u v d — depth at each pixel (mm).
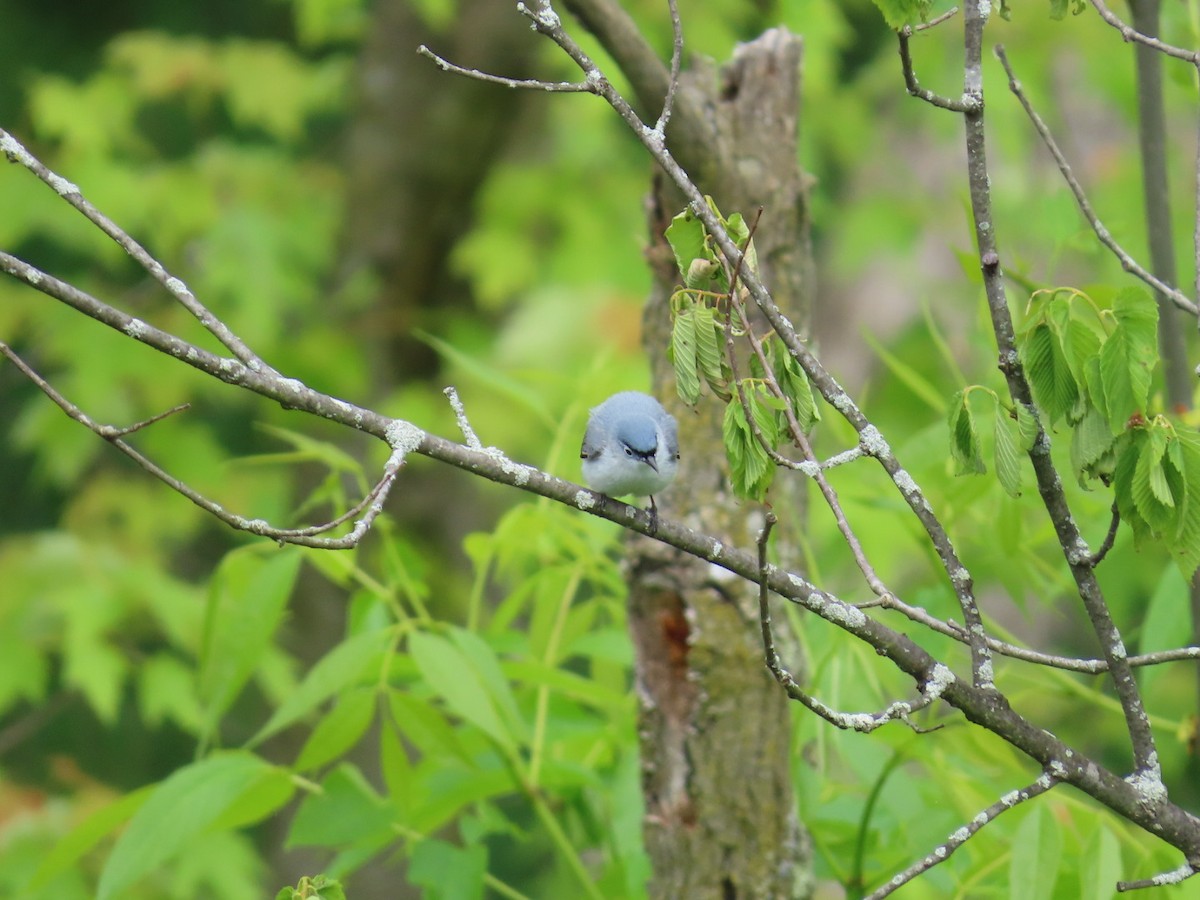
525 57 18109
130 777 19188
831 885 11609
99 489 17156
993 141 19062
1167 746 14664
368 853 8359
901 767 8156
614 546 9406
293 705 7316
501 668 8172
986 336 8195
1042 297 5172
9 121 20156
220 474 17219
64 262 20156
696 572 7383
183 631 13969
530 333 16859
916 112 19594
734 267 5074
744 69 7852
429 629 8312
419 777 8703
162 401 17422
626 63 7211
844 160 20531
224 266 17359
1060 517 5422
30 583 14102
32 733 19031
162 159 20844
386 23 18625
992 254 5270
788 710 7516
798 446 5137
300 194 18641
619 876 8352
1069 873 7445
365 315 18734
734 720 7320
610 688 9742
